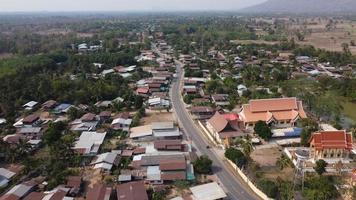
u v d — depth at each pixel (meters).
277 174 92.69
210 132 123.44
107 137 119.19
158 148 105.94
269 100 127.62
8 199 79.25
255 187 85.06
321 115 135.62
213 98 155.75
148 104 153.12
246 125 124.19
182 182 87.62
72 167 97.75
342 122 135.38
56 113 142.38
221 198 80.25
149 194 83.88
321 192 78.44
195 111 139.50
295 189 82.88
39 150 109.56
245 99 153.12
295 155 99.38
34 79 174.38
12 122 131.88
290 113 126.50
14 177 91.06
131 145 112.44
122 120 129.25
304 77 192.50
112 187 85.88
